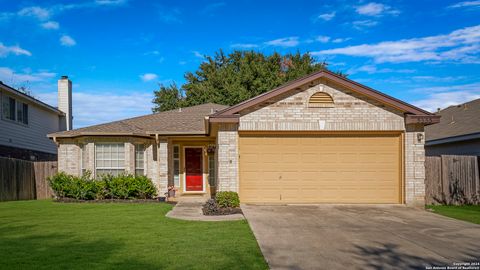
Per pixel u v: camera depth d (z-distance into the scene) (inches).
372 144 587.5
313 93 575.5
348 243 346.9
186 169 812.0
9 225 418.0
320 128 572.7
